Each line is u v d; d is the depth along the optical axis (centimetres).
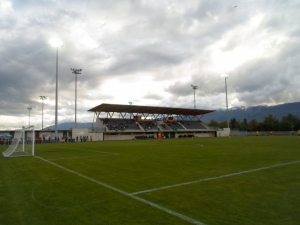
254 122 9700
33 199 502
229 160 1100
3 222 376
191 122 7069
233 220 356
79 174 809
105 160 1230
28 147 2734
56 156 1513
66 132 5847
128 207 432
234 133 7300
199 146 2253
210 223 347
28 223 368
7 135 4866
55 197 514
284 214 378
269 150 1633
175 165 970
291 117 8756
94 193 541
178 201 461
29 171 911
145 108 5403
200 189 552
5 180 736
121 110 5481
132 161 1152
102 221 365
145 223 353
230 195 495
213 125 10694
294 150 1620
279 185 580
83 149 2156
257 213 384
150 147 2258
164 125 6406
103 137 5078
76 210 422
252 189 543
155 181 655
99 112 5600
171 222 354
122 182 654
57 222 367
